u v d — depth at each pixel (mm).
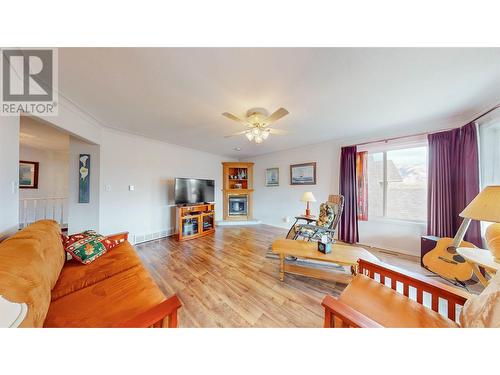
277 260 2574
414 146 2816
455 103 1988
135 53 1234
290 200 4445
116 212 3037
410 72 1450
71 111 2115
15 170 1299
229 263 2471
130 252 1851
